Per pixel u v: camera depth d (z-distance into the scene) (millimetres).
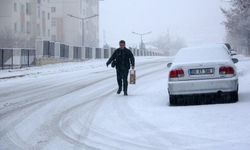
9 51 36375
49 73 30125
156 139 8930
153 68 31984
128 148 8344
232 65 12844
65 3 106562
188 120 10672
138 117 11570
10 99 16797
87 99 15859
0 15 80875
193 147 8094
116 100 15172
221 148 7902
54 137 9664
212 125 9875
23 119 12133
